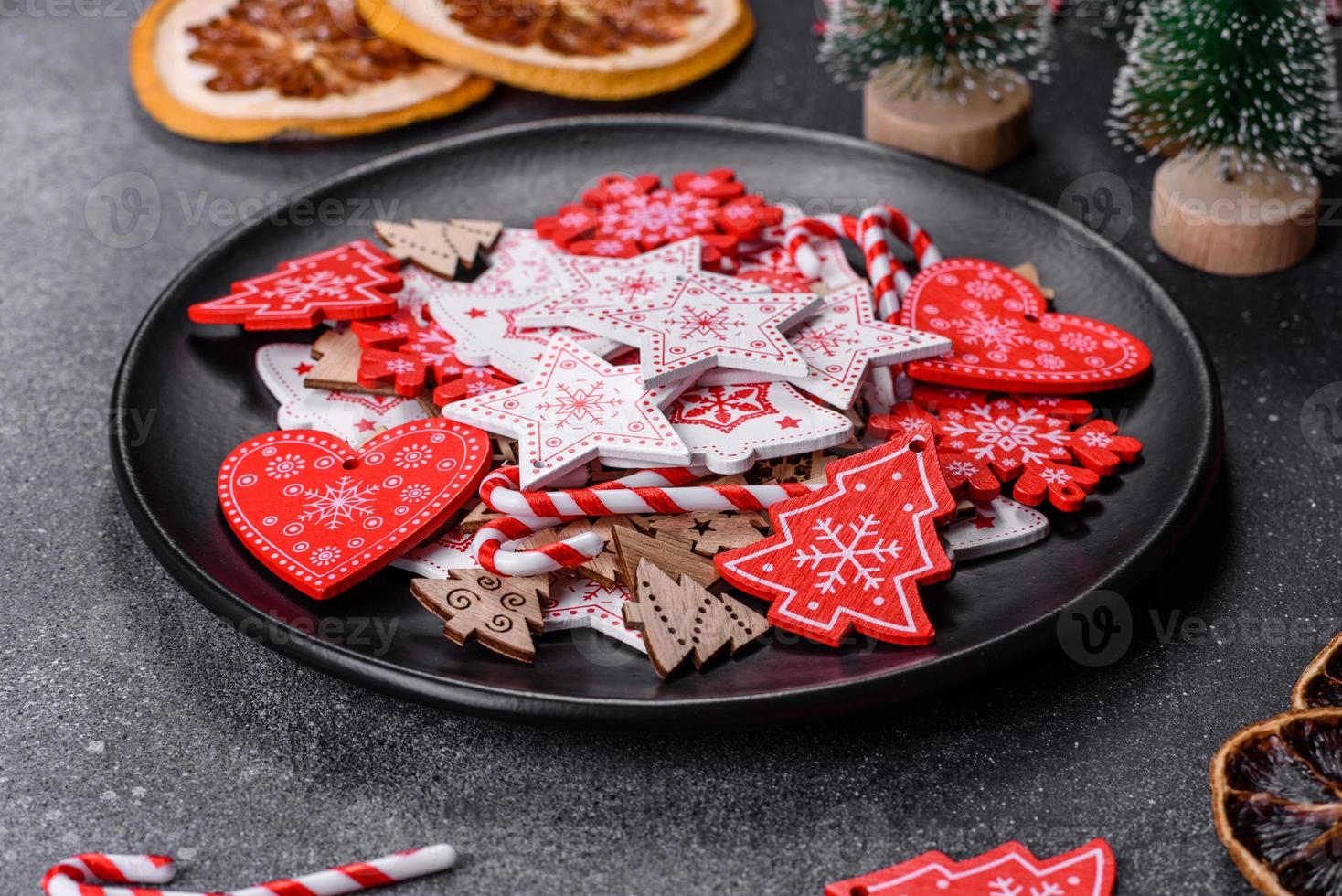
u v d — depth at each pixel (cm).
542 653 46
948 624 46
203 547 47
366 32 64
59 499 51
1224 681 46
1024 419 50
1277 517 50
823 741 45
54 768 45
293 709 46
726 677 45
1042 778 45
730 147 58
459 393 50
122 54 66
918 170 56
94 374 54
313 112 61
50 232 58
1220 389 52
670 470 48
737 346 49
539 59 62
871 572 46
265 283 53
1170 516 47
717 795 45
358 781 45
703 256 54
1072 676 46
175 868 44
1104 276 53
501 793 45
